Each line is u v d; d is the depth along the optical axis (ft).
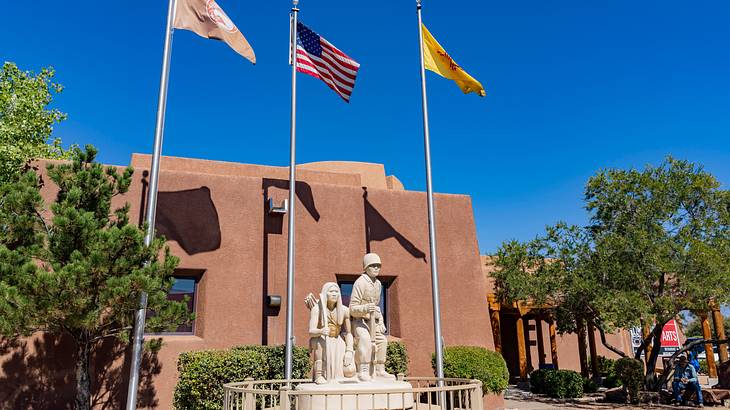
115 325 34.58
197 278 41.73
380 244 47.16
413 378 31.45
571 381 57.57
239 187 44.01
